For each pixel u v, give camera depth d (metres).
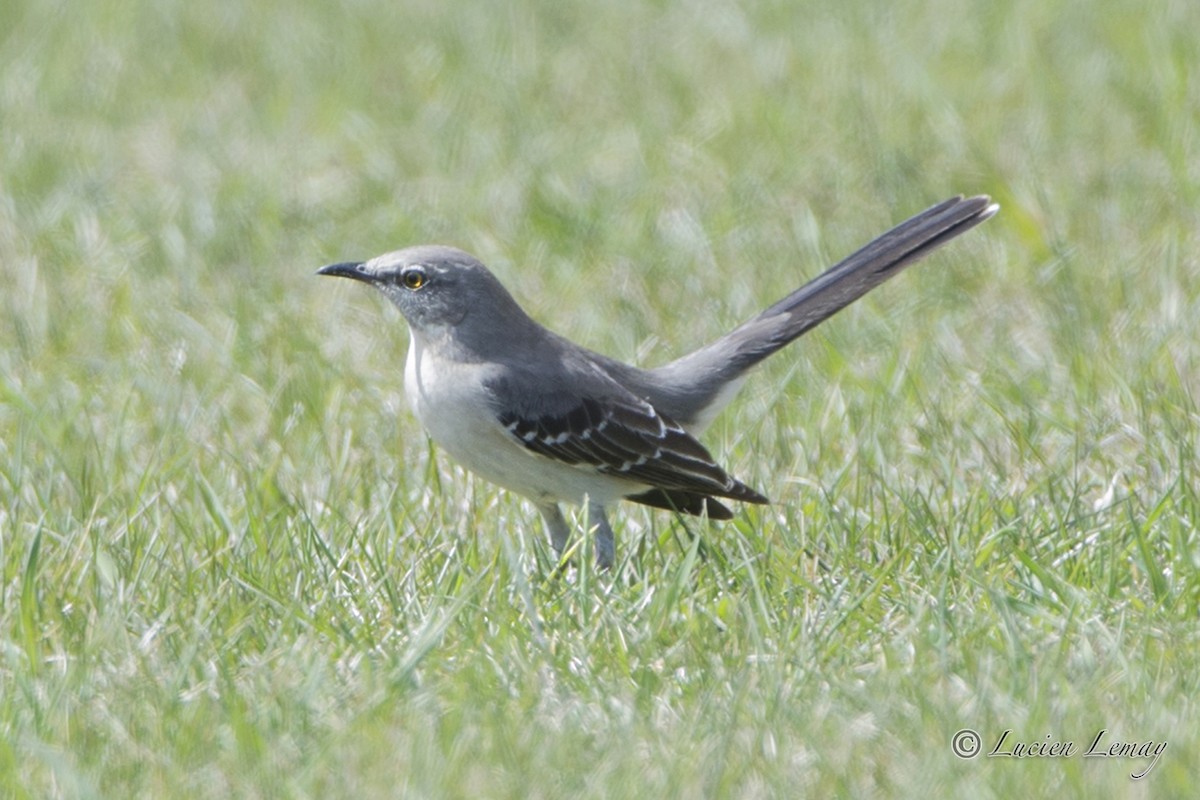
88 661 8.95
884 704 8.31
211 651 9.15
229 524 10.89
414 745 8.01
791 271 15.83
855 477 11.61
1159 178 17.33
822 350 14.22
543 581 10.35
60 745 8.15
